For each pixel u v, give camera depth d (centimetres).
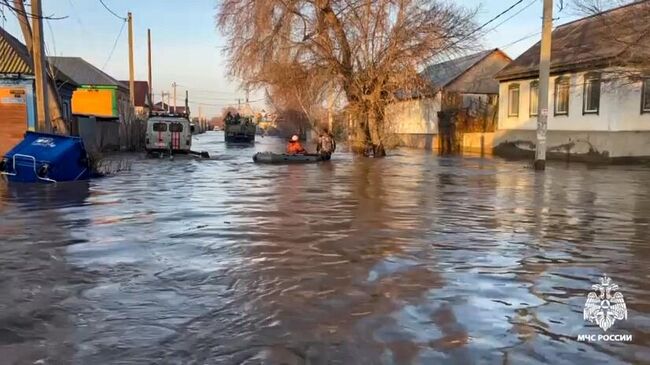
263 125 12000
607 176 1786
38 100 1677
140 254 675
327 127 3303
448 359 375
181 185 1498
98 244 732
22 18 1748
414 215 984
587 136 2575
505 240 770
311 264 628
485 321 448
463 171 2005
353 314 464
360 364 368
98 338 411
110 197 1233
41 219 931
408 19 2888
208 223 893
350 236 789
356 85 2983
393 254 680
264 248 708
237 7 3055
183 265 622
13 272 593
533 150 3016
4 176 1577
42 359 375
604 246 732
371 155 3050
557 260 654
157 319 451
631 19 2241
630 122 2469
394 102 3058
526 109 3142
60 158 1559
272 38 2964
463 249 710
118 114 4272
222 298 505
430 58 2897
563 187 1465
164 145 2934
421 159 2788
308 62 3011
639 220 943
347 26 2964
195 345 399
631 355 384
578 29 3103
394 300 502
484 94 4244
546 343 404
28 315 460
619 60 2261
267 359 376
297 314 464
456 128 4069
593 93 2584
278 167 2206
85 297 507
